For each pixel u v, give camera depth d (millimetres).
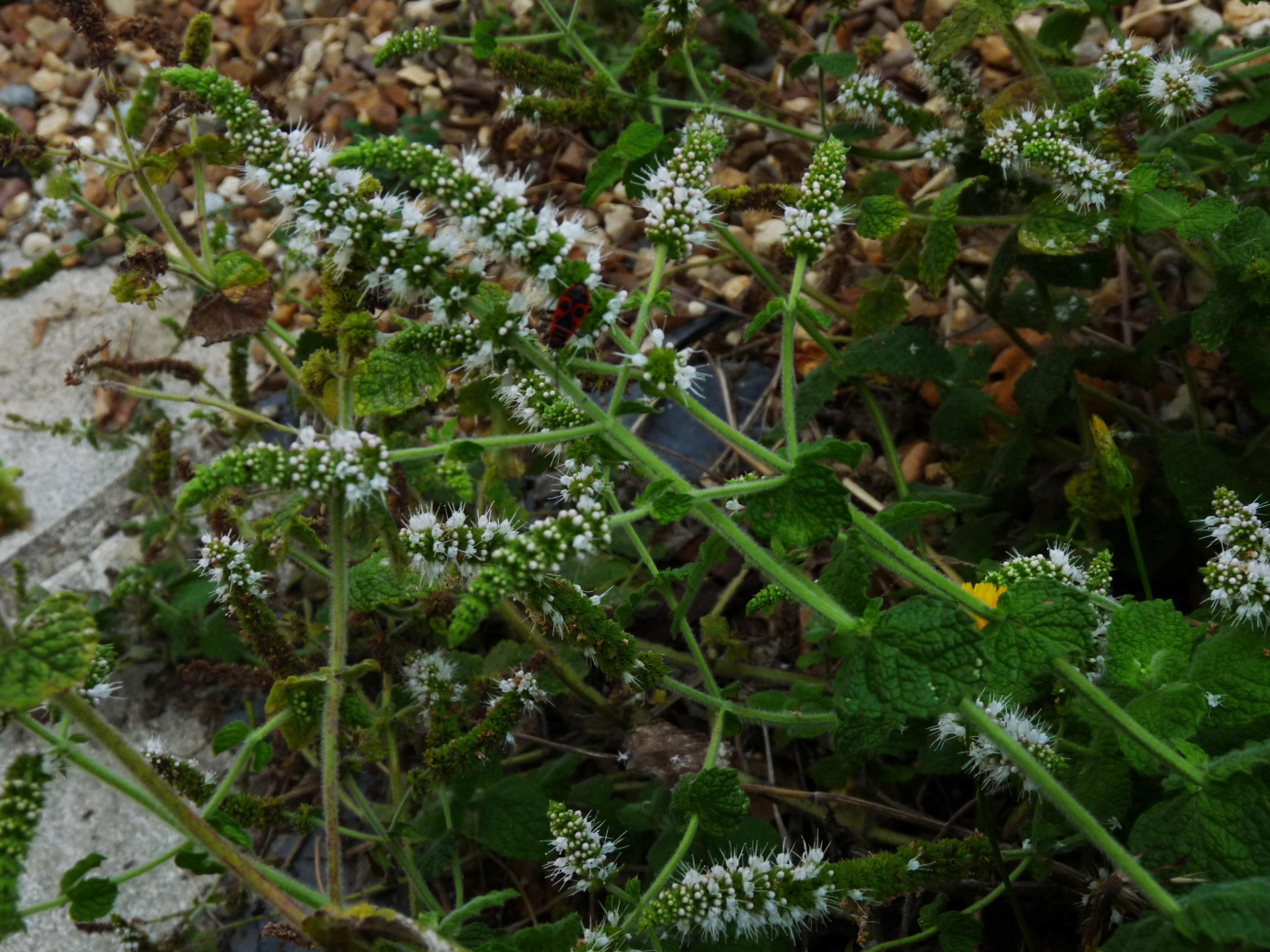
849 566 343
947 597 352
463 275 338
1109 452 382
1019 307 481
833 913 402
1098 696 345
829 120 492
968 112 456
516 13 693
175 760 375
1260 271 398
